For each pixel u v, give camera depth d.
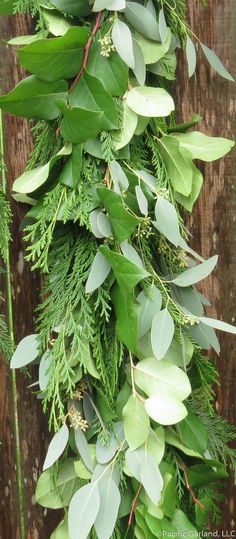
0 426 1.27
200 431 1.07
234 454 1.18
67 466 1.10
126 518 1.09
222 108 1.29
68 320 1.01
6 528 1.29
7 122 1.22
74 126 0.95
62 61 0.94
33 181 1.00
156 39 1.00
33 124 1.23
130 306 0.94
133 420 0.99
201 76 1.28
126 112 0.98
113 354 1.03
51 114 0.98
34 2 0.99
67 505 1.09
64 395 1.09
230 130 1.29
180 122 1.28
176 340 1.05
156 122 1.03
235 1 1.27
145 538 1.03
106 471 1.01
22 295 1.25
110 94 0.95
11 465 1.28
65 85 0.97
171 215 0.98
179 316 1.01
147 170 1.04
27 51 0.91
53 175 1.03
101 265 0.96
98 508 0.97
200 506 1.06
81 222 0.96
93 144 0.97
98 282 0.95
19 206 1.23
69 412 1.03
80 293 1.00
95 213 0.97
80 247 1.03
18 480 1.27
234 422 1.33
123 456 1.02
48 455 0.99
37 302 1.25
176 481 1.07
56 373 0.99
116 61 0.96
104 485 1.00
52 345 1.04
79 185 0.98
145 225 1.00
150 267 1.03
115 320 1.04
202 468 1.06
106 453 1.01
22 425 1.27
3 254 1.09
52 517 1.30
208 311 1.32
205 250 1.31
